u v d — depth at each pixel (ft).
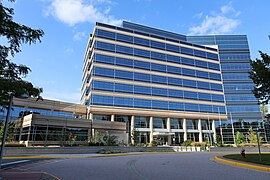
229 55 267.39
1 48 22.91
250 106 244.22
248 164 47.39
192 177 32.86
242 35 277.64
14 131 127.34
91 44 209.56
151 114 195.21
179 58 230.27
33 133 118.01
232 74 259.19
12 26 22.04
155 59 215.31
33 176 33.14
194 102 222.28
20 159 69.05
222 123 233.76
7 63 23.45
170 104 207.92
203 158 74.84
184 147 146.10
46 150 91.97
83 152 102.58
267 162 48.73
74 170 40.93
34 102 154.40
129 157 81.56
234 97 249.14
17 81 24.79
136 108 189.98
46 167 46.21
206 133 222.28
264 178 32.07
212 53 254.27
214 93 237.04
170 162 59.16
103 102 177.37
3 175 34.24
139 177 32.68
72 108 176.04
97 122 149.38
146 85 201.77
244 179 31.19
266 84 65.31
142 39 215.72
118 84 188.55
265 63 64.13
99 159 70.69
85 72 231.91
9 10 22.34
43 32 24.43
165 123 205.36
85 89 209.05
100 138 129.08
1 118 134.62
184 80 224.33
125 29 209.36
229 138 228.22
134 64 202.39
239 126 233.55
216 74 246.88
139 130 188.55
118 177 32.63
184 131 209.46
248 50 269.44
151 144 154.10
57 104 167.43
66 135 130.11
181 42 237.66
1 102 27.55
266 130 230.48
